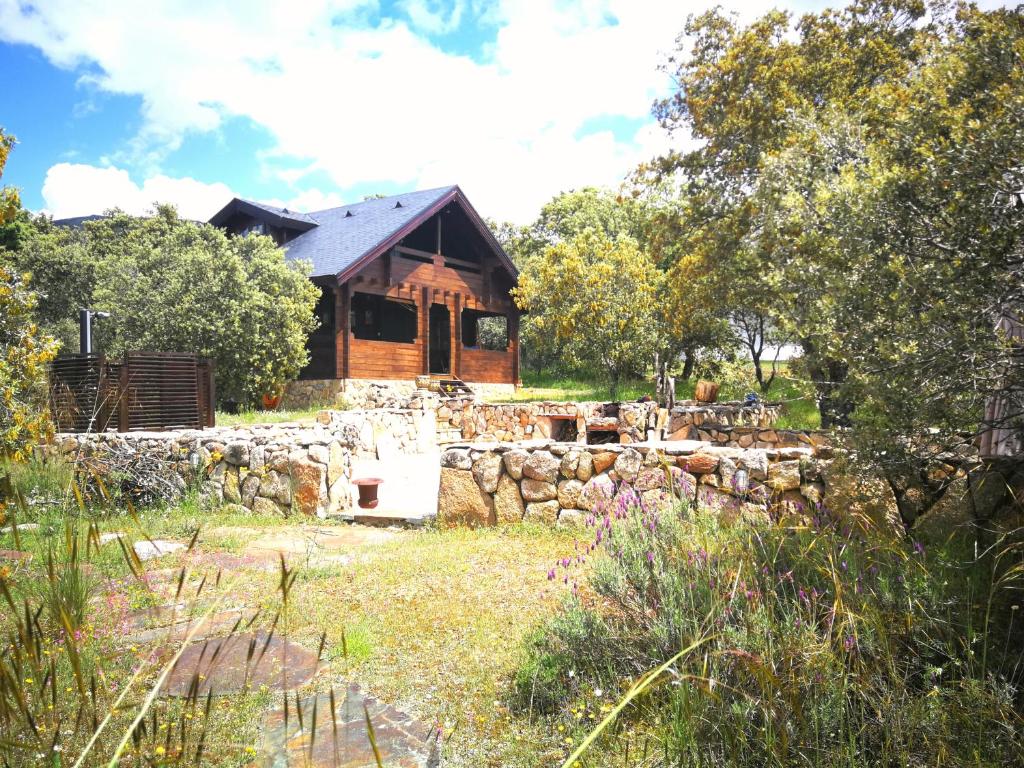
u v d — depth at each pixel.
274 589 4.16
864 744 2.15
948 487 3.99
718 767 2.11
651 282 21.25
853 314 3.45
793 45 16.38
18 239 26.58
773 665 2.22
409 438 14.41
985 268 2.96
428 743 2.37
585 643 2.90
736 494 4.84
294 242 23.03
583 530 5.39
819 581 2.88
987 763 1.97
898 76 14.73
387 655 3.22
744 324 20.06
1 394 5.25
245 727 2.44
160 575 4.34
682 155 18.36
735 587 2.62
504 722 2.59
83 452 6.99
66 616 1.56
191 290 16.39
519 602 3.89
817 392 4.00
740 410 12.08
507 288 25.70
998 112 3.12
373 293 20.50
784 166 9.47
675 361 26.58
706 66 17.44
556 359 32.59
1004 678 2.19
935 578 2.76
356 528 6.45
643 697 2.53
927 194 3.20
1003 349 2.95
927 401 3.09
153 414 9.05
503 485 5.96
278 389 17.52
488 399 22.39
